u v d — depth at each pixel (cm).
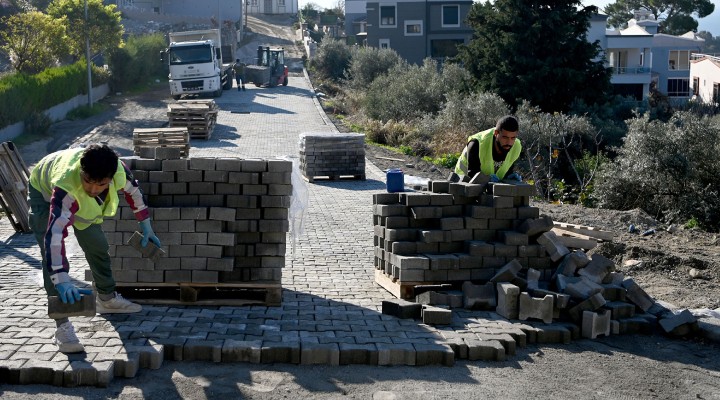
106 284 646
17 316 657
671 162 1858
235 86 4909
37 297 727
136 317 664
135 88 4697
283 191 707
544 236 758
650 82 6097
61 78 3378
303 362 596
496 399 550
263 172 703
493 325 683
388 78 3906
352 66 5056
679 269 962
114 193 582
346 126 3141
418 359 605
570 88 3397
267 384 557
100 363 546
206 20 7238
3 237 1067
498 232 772
